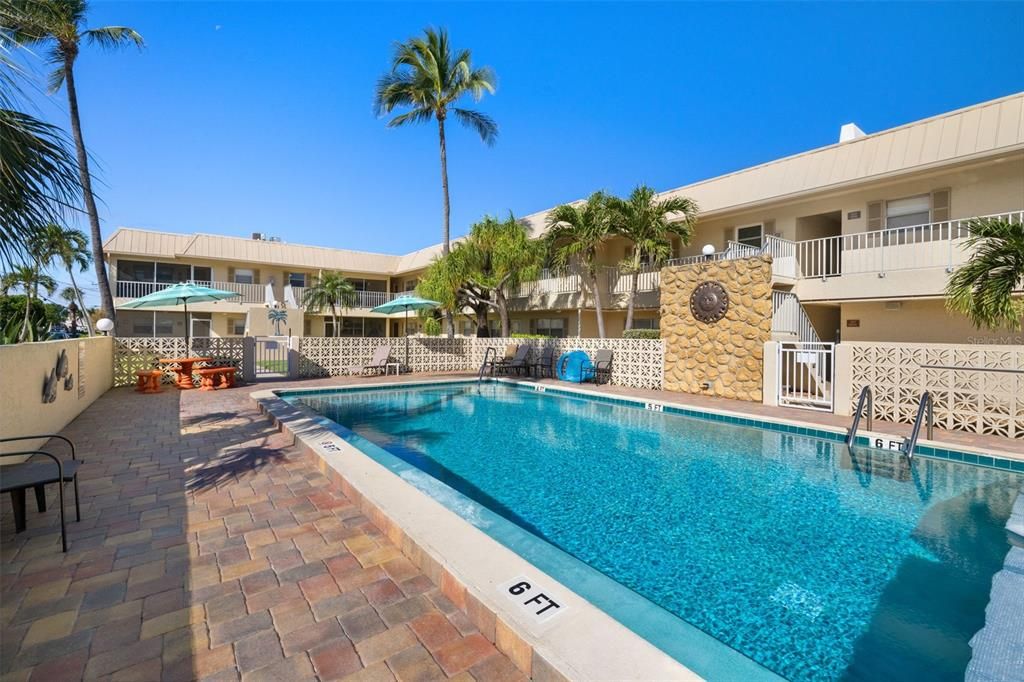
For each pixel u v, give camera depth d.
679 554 3.62
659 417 9.06
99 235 12.98
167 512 3.64
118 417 7.59
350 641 2.13
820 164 12.27
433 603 2.43
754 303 9.65
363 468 4.35
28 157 3.13
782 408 8.85
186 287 11.68
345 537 3.21
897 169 10.77
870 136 11.52
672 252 15.58
